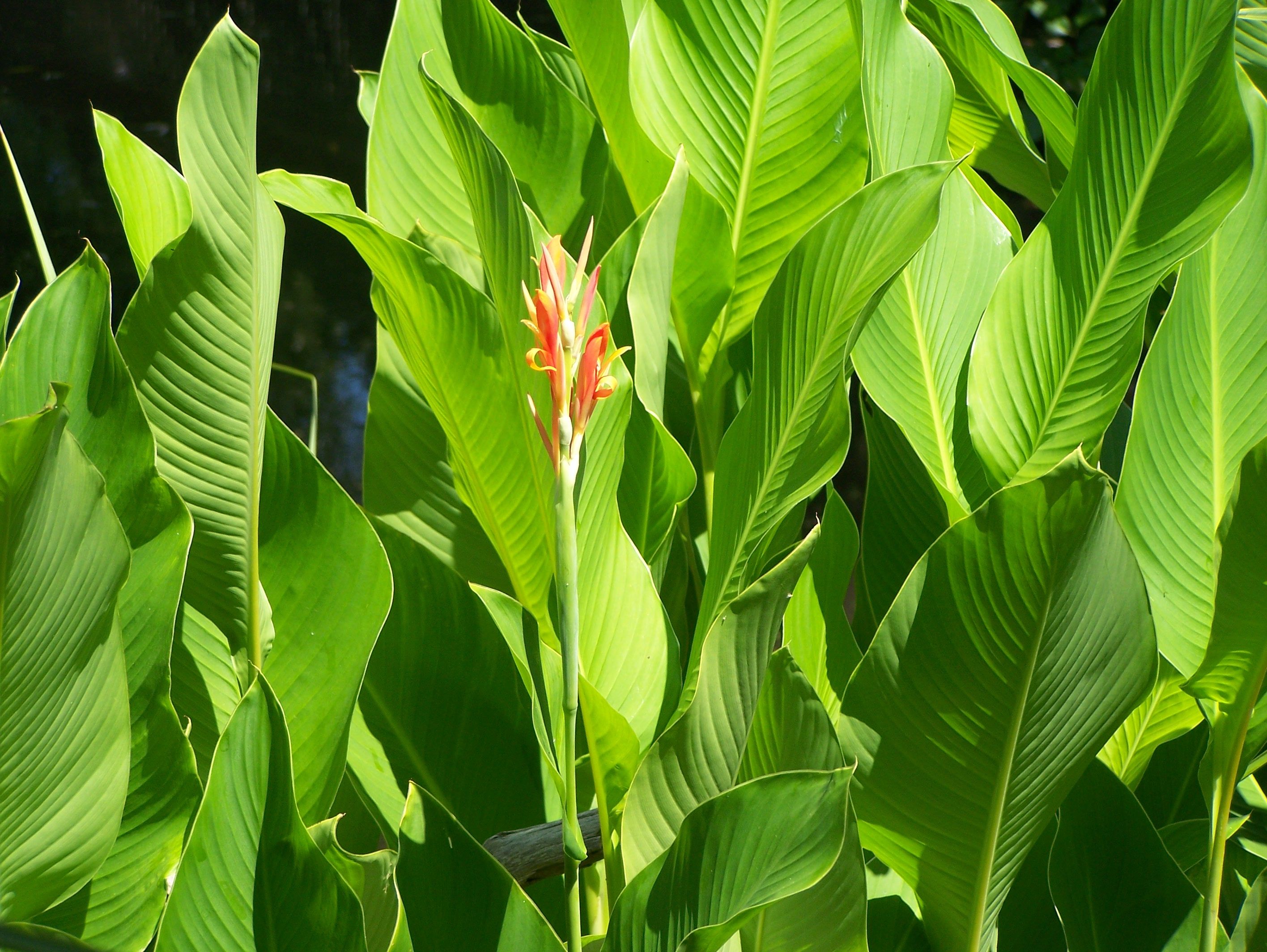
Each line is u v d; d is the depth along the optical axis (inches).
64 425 78.9
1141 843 93.3
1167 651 91.7
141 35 514.0
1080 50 305.6
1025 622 85.4
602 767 87.8
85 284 83.2
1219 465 92.0
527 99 95.5
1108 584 85.7
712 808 83.7
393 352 95.3
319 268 382.3
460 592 92.5
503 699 93.3
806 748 86.4
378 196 96.0
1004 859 89.4
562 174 96.7
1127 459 91.4
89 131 410.0
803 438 88.9
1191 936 92.6
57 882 82.9
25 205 88.7
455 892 84.9
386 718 93.0
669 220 90.8
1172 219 92.1
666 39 96.3
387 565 88.9
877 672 87.0
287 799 82.3
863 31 92.7
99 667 82.1
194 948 82.6
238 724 82.0
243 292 86.2
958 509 94.6
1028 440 95.3
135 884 85.4
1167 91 91.8
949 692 86.7
